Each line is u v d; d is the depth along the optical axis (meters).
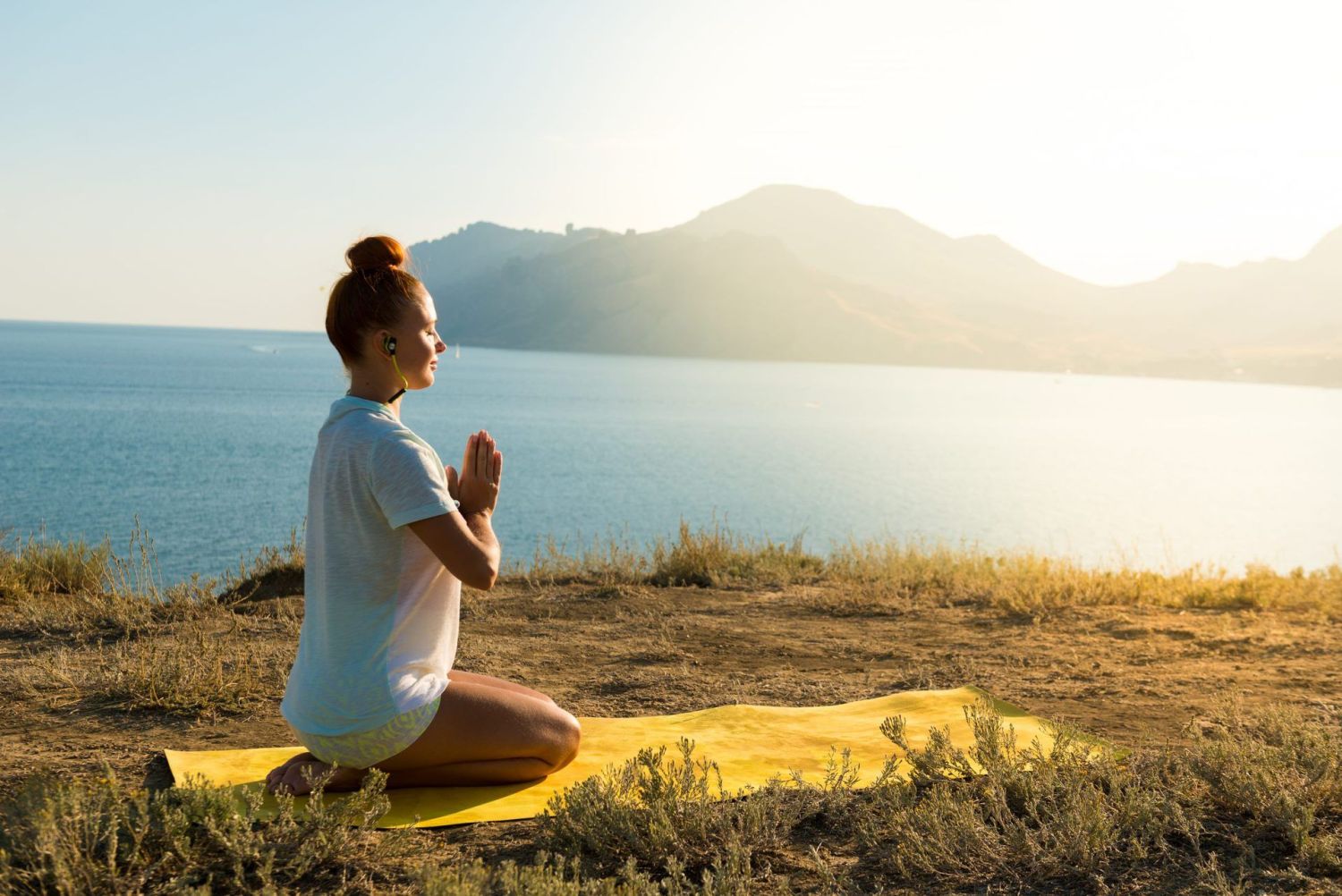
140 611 7.25
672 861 2.85
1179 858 3.10
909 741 4.44
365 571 3.33
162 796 3.15
